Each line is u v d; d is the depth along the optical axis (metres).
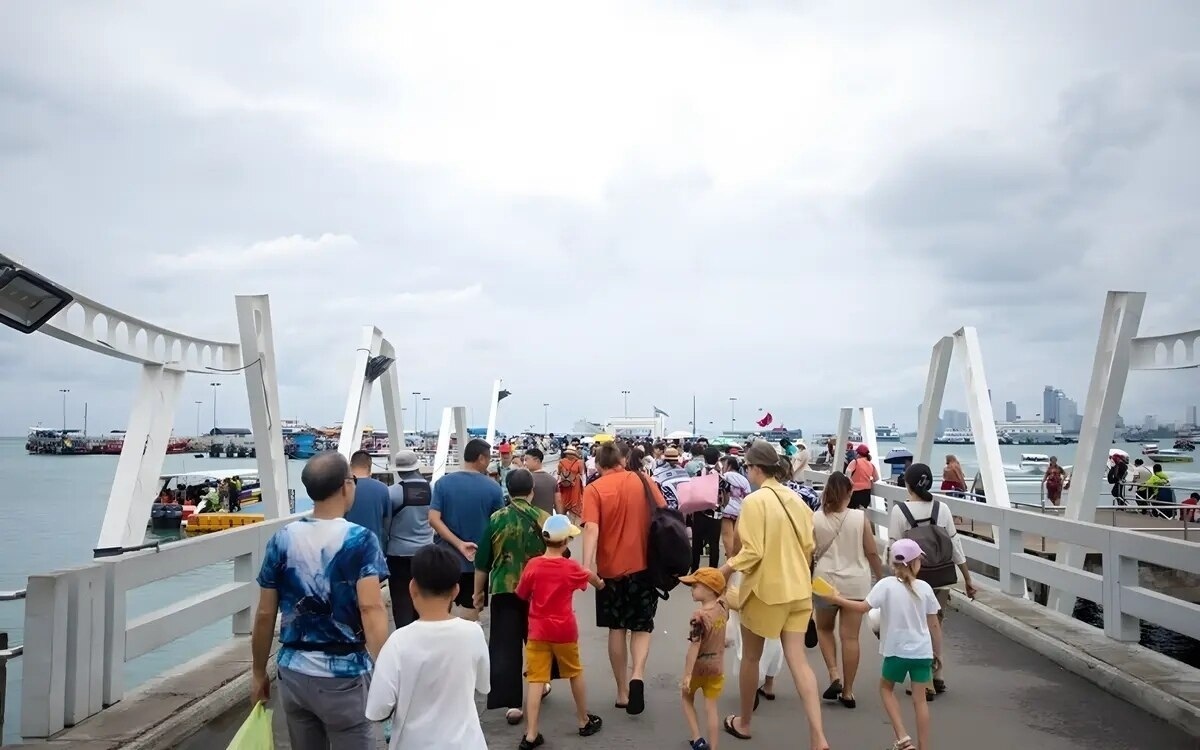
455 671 3.83
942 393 15.55
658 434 58.81
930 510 7.26
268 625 4.11
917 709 5.50
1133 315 10.27
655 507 6.94
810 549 5.98
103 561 6.39
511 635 6.54
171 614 7.18
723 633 5.84
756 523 5.84
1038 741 6.02
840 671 8.08
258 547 8.87
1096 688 7.33
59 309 6.37
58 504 37.59
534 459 12.28
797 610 5.83
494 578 6.56
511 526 6.59
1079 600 15.01
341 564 4.02
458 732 3.79
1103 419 10.48
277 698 7.04
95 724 5.88
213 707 6.46
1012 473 45.94
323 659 3.98
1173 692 6.59
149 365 9.06
